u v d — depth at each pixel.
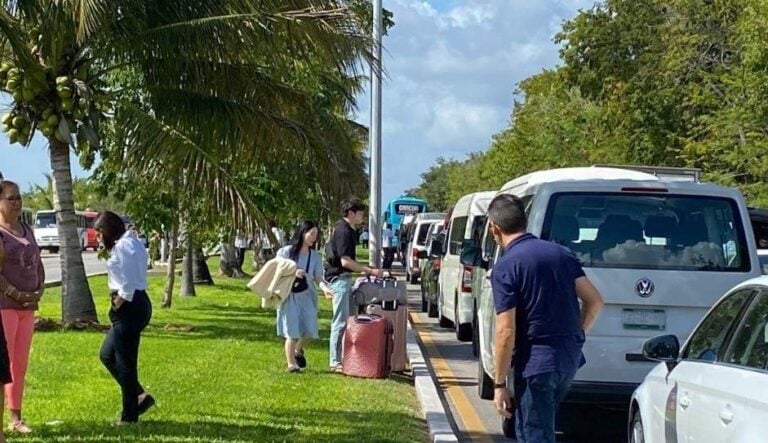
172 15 14.29
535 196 9.32
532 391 5.84
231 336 16.25
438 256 20.83
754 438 4.66
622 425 10.38
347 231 12.41
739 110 24.05
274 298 12.12
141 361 12.73
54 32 13.30
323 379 11.75
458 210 19.62
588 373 8.66
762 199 24.47
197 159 14.06
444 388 12.62
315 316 12.35
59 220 16.38
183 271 25.73
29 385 10.73
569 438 9.75
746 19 23.83
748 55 23.11
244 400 10.12
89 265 47.59
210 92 15.13
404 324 12.73
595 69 36.38
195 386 10.91
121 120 14.47
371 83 20.33
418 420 9.77
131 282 8.27
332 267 12.41
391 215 61.25
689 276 8.76
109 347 8.55
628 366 8.65
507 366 5.85
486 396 11.40
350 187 17.30
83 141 14.98
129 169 14.41
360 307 12.81
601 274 8.77
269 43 14.13
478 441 9.52
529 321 5.86
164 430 8.46
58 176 16.25
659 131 33.84
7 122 14.89
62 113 14.84
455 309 17.94
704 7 31.97
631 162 34.72
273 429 8.71
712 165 28.14
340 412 9.70
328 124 17.77
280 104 15.58
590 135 45.22
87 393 10.30
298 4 14.05
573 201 9.11
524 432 5.87
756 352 5.36
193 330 17.19
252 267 45.16
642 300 8.71
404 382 12.12
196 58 14.68
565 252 6.01
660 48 34.34
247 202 14.14
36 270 8.19
